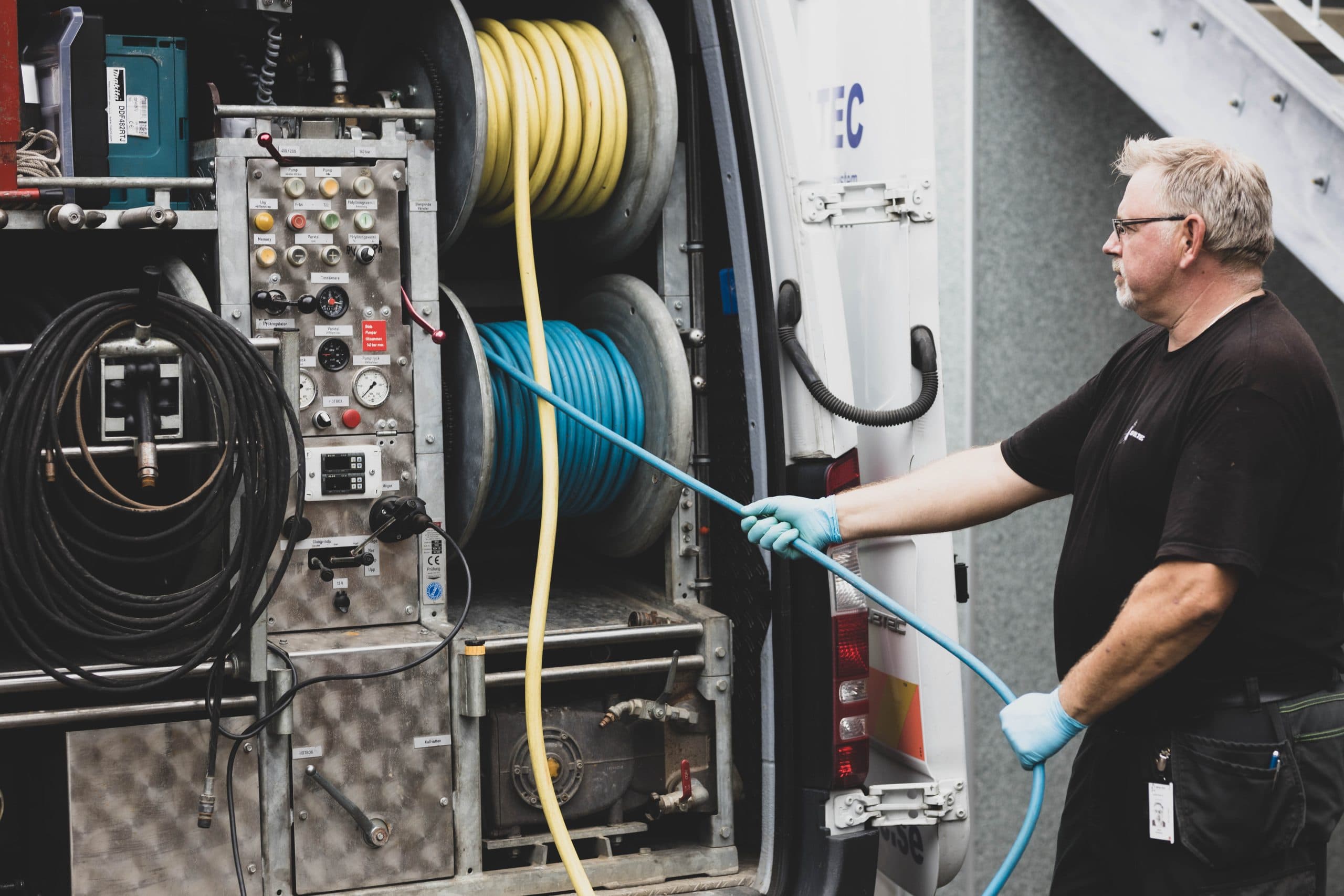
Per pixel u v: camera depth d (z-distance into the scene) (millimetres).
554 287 3982
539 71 3299
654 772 3232
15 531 2521
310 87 3557
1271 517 2396
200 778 2793
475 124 3131
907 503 2992
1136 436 2588
